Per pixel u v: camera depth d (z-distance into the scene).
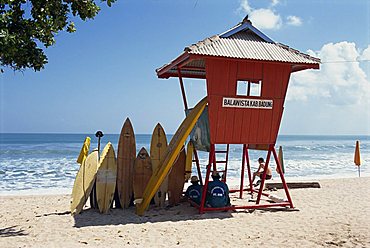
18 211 10.07
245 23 9.94
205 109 9.46
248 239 7.06
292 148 59.84
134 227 7.97
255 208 9.57
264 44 9.83
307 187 14.25
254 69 9.34
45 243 6.73
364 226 7.96
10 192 15.06
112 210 9.82
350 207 10.22
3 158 35.50
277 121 9.61
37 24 6.99
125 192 10.14
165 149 11.09
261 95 9.42
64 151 45.28
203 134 9.91
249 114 9.34
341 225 8.05
